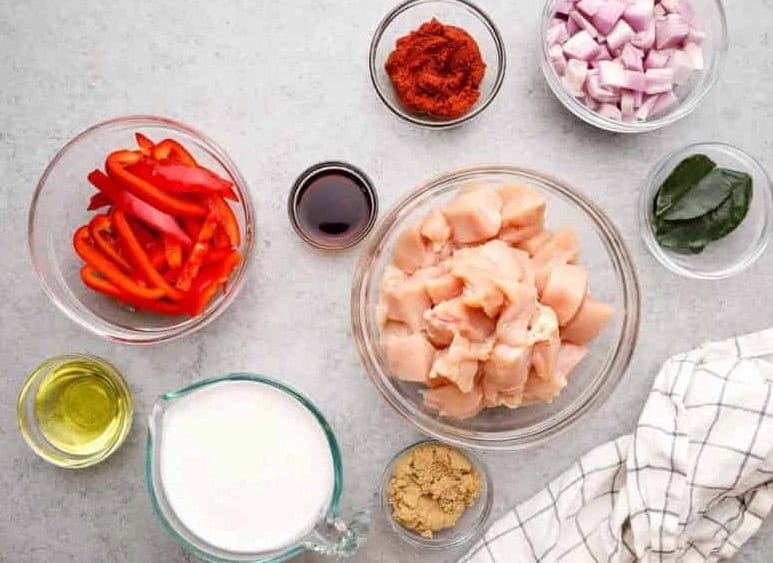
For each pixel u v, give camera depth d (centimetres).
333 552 80
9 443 86
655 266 86
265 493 81
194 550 81
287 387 80
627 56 83
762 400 81
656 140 86
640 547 82
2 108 85
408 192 82
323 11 85
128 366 85
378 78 85
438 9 85
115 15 85
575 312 78
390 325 80
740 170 85
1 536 85
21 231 85
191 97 85
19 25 85
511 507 85
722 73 86
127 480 86
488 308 76
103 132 83
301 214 84
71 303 85
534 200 79
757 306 86
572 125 86
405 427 85
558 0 83
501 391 79
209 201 80
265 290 85
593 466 83
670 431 82
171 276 80
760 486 83
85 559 85
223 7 85
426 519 83
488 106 85
